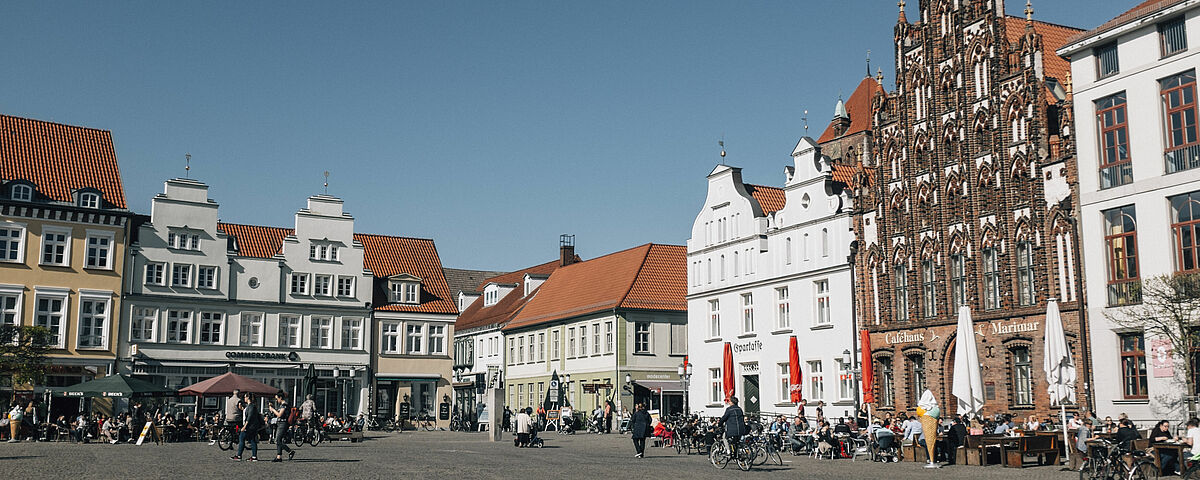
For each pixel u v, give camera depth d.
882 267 49.81
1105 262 39.12
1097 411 38.84
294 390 71.56
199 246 69.75
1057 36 49.09
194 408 67.38
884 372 49.69
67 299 63.53
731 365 57.59
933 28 48.34
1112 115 39.41
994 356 43.91
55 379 62.72
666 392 69.12
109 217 65.31
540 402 78.88
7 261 61.97
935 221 47.22
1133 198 38.19
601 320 71.62
